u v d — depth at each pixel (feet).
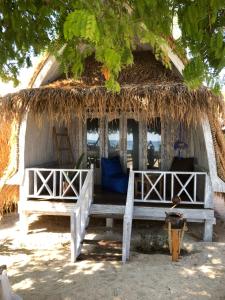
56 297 15.14
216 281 16.84
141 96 22.00
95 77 26.96
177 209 23.79
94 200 25.84
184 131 31.37
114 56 7.11
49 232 26.16
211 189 23.66
